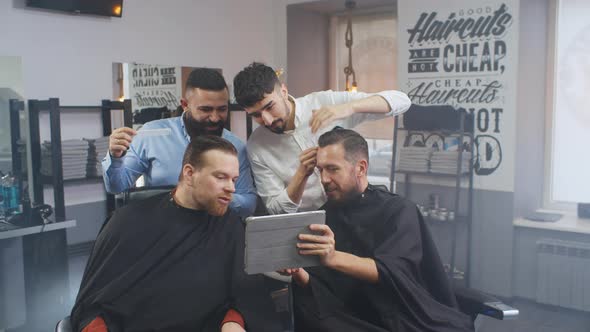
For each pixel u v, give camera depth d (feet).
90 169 11.35
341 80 16.12
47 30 11.00
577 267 11.64
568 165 12.71
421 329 5.96
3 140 10.50
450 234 13.11
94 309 5.51
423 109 12.40
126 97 12.40
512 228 12.30
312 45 15.87
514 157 12.12
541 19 12.46
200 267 5.86
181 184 6.09
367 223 6.59
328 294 6.29
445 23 12.69
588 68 12.16
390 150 14.89
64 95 11.35
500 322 11.49
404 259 6.11
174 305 5.67
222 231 6.12
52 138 10.31
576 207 12.75
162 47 13.10
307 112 7.42
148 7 12.75
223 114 7.03
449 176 12.67
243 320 5.63
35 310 10.75
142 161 7.48
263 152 7.52
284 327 5.82
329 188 6.44
